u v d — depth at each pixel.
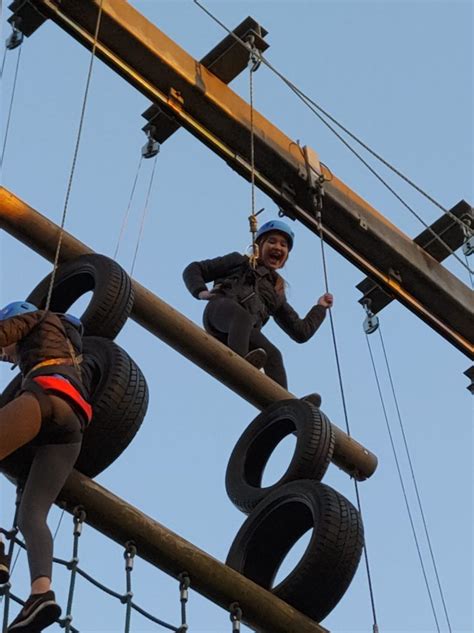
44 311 8.24
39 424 7.85
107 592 8.12
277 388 10.60
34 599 7.40
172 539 8.60
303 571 9.23
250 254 11.52
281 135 11.34
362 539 9.41
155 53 10.64
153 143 11.03
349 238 11.72
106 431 8.63
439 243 12.13
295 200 11.41
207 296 11.26
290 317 11.36
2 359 8.34
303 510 9.66
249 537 9.63
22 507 7.79
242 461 10.34
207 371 10.46
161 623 8.22
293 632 9.01
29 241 10.02
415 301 12.05
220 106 10.93
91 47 10.51
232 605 8.84
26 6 10.21
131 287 9.59
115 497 8.48
